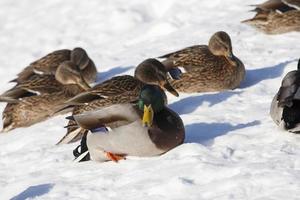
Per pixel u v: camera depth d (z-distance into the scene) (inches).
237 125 487.5
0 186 459.5
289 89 447.2
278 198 363.9
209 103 549.6
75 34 943.7
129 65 708.7
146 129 440.5
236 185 384.8
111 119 448.1
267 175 388.5
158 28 831.7
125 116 444.8
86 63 678.5
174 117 450.3
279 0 707.4
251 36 705.0
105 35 913.5
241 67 587.8
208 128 488.7
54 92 637.9
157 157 447.5
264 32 709.3
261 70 610.5
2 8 1114.7
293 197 362.6
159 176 416.2
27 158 500.1
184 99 568.1
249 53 654.5
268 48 665.6
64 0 1066.1
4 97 633.0
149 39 805.9
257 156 424.8
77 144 512.7
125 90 540.7
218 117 510.6
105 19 953.5
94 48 844.6
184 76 595.5
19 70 866.1
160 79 558.6
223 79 587.2
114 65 721.0
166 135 443.2
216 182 393.4
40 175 460.1
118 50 799.7
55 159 484.1
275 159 415.2
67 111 595.5
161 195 393.7
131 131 442.6
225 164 415.5
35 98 635.5
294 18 698.8
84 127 456.8
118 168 443.2
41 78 645.9
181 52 609.6
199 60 595.2
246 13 785.6
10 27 1035.9
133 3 970.1
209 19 800.9
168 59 610.5
